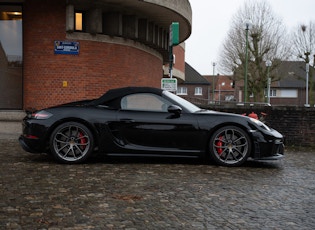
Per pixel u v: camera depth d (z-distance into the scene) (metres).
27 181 5.42
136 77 13.38
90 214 4.02
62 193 4.82
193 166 6.83
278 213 4.18
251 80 44.38
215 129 6.90
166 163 7.08
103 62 12.09
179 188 5.17
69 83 11.66
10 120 11.41
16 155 7.68
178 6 12.72
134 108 6.98
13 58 11.88
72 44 11.63
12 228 3.57
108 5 11.78
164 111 6.99
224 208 4.32
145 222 3.80
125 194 4.82
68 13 11.38
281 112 10.65
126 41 12.68
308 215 4.13
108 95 7.08
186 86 82.69
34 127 6.75
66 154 6.79
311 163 7.62
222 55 44.88
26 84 11.74
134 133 6.84
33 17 11.58
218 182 5.59
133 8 12.24
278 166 7.16
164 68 28.89
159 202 4.51
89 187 5.14
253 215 4.09
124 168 6.50
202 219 3.93
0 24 11.83
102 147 6.82
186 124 6.85
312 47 51.56
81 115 6.77
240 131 6.87
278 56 42.75
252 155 6.94
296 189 5.29
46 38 11.53
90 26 11.76
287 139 10.62
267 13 41.66
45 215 3.96
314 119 10.52
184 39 18.73
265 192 5.08
